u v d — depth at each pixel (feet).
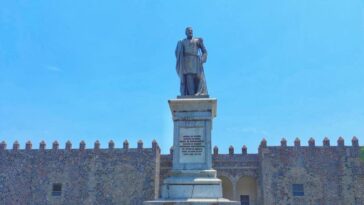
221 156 189.47
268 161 176.76
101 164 183.01
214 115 52.13
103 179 180.86
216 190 43.50
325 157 174.19
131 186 178.81
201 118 47.37
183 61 51.47
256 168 186.09
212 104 47.70
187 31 52.75
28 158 185.78
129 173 180.75
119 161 182.70
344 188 169.58
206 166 45.88
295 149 176.76
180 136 47.11
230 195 190.19
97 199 178.29
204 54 52.39
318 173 172.65
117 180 180.24
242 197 190.08
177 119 47.62
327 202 168.86
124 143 184.75
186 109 47.85
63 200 179.32
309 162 174.40
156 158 182.50
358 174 170.50
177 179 44.47
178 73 51.98
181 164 46.11
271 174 174.70
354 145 174.19
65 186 181.06
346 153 173.58
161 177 191.42
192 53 51.62
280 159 176.35
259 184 183.32
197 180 44.04
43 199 180.14
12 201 180.45
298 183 172.45
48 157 185.47
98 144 185.68
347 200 167.94
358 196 167.94
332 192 169.68
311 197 169.99
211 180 43.93
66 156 185.06
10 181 183.21
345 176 170.91
